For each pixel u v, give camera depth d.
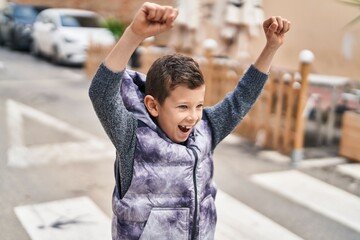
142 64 8.08
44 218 3.37
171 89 1.41
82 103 7.63
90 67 10.18
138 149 1.45
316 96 5.73
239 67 5.71
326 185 4.25
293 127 4.98
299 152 4.81
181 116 1.43
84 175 4.29
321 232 3.31
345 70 6.54
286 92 5.01
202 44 6.29
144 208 1.47
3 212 3.44
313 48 6.91
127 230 1.49
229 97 1.71
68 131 5.85
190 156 1.50
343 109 5.80
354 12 6.30
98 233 3.18
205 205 1.58
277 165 4.78
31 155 4.80
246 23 5.45
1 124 6.07
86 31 11.88
